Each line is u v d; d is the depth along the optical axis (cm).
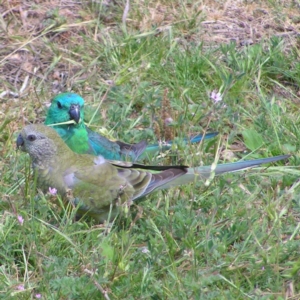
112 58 1325
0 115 1205
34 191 937
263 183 1053
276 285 836
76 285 814
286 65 1321
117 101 1237
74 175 946
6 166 1061
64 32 1402
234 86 1248
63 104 1109
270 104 1203
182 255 884
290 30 1432
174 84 1266
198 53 1312
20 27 1408
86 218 973
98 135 1145
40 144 946
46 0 1466
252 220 934
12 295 809
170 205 991
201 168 982
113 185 946
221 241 902
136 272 857
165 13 1444
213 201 984
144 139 1159
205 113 1178
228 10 1474
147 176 960
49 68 1323
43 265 855
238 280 837
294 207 975
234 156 1138
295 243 895
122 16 1429
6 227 916
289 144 1138
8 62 1340
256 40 1403
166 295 809
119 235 916
